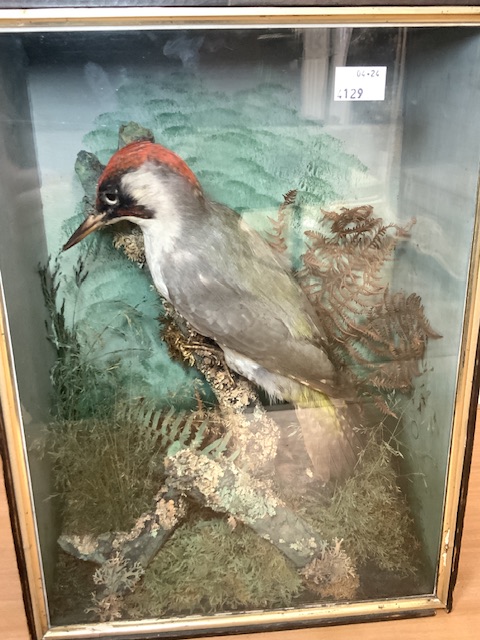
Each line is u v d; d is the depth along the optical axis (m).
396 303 0.50
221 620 0.54
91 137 0.45
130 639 0.54
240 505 0.53
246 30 0.41
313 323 0.50
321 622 0.55
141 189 0.46
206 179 0.47
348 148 0.47
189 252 0.47
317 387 0.51
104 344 0.49
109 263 0.48
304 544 0.54
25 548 0.50
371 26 0.42
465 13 0.41
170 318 0.49
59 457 0.51
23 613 0.56
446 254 0.48
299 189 0.48
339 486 0.54
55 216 0.46
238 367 0.51
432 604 0.56
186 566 0.54
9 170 0.44
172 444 0.52
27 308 0.47
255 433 0.52
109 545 0.53
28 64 0.42
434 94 0.45
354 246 0.49
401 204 0.48
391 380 0.52
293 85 0.45
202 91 0.44
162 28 0.41
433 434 0.53
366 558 0.56
